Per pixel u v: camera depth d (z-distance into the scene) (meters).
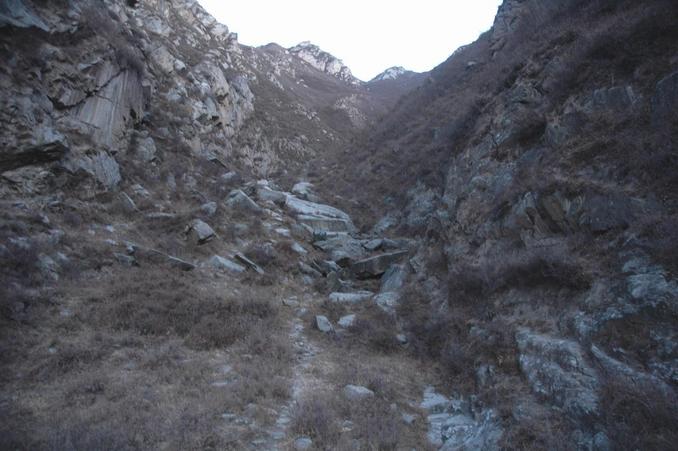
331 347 11.13
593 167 9.86
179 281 12.80
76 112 16.28
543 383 6.97
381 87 115.06
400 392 8.85
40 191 13.52
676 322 6.03
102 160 16.52
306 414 7.06
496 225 12.40
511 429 6.27
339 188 32.50
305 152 48.38
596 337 6.82
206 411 6.95
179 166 22.58
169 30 40.38
